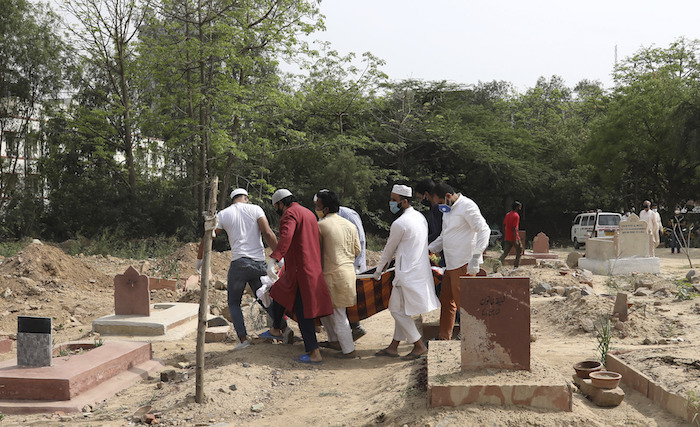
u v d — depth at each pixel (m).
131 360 6.81
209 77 30.38
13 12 33.81
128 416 5.27
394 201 7.29
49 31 34.62
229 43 27.95
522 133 44.56
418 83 42.34
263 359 6.77
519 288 4.89
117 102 33.31
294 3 29.03
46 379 5.67
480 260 6.77
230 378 5.99
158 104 32.41
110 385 6.20
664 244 31.08
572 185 43.47
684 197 39.66
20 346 6.07
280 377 6.31
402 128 39.75
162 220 33.59
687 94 35.31
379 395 5.28
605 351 6.14
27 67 34.06
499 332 4.91
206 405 5.36
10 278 11.58
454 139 39.97
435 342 6.05
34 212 33.31
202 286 5.50
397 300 7.02
